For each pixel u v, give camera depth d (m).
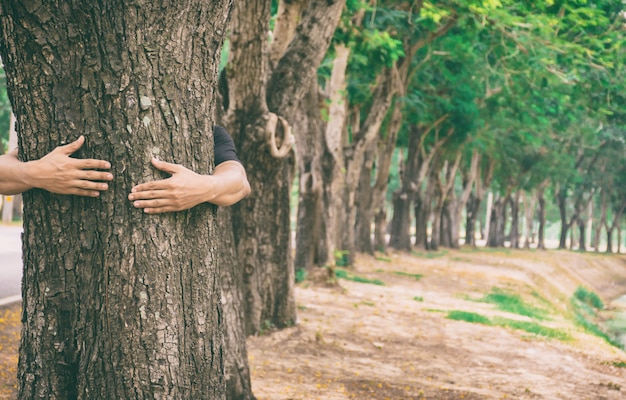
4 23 2.30
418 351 10.38
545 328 14.20
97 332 2.36
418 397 7.62
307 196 17.48
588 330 18.94
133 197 2.32
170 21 2.38
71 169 2.27
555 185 62.41
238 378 6.20
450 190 45.50
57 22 2.29
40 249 2.40
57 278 2.39
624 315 32.78
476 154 44.06
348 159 23.06
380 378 8.38
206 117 2.54
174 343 2.40
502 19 13.71
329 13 9.02
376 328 11.90
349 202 23.39
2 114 36.19
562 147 46.03
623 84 16.72
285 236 10.05
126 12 2.32
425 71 25.31
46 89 2.33
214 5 2.49
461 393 7.99
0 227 31.62
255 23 8.06
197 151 2.50
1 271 14.82
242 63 8.30
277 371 8.19
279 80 9.10
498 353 10.86
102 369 2.35
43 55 2.31
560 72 15.45
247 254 9.61
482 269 31.20
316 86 16.69
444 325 13.05
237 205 9.48
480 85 26.98
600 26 15.57
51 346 2.40
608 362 11.17
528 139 33.12
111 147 2.32
